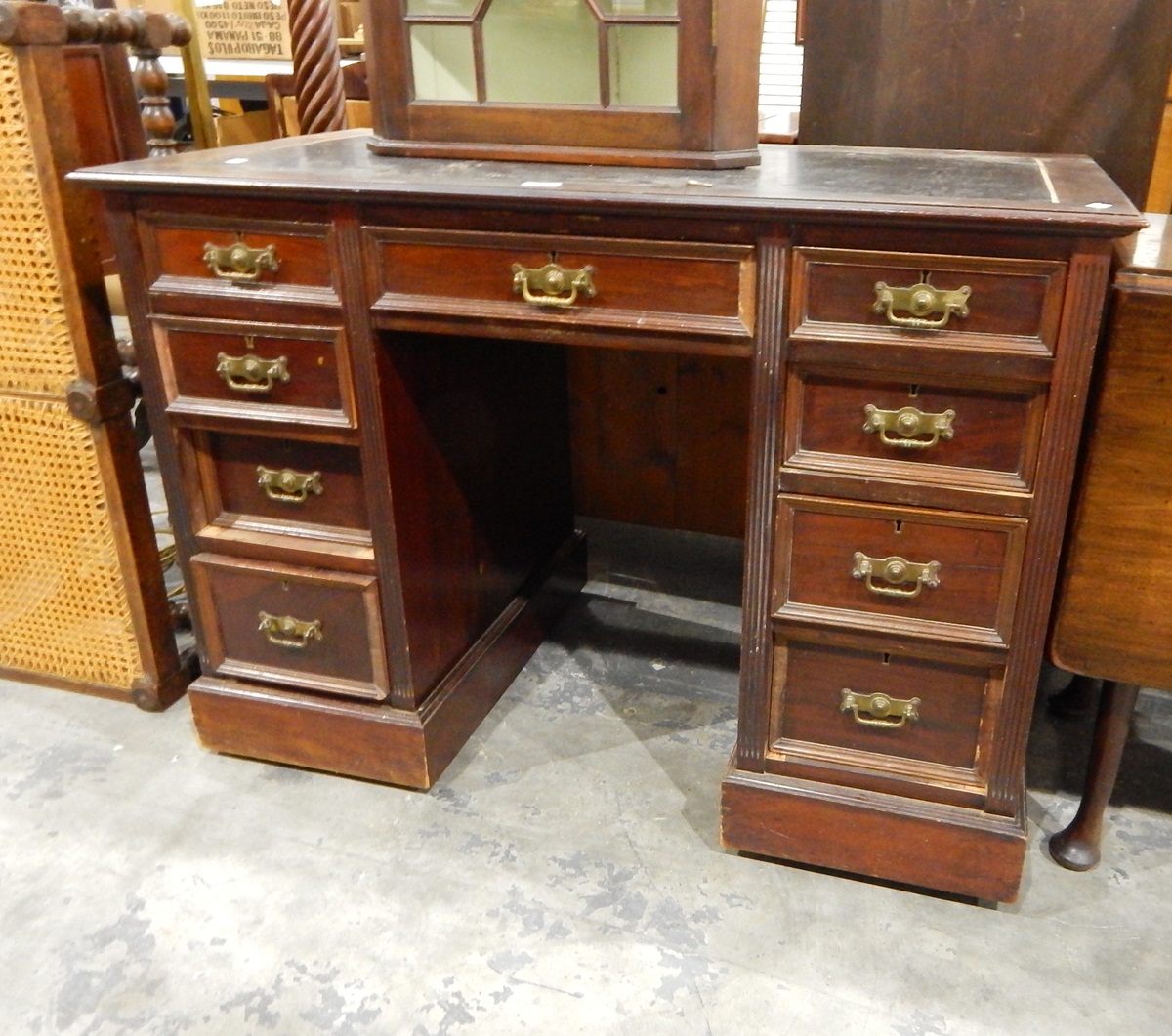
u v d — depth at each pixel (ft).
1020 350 3.65
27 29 4.54
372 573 4.86
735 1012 4.02
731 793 4.59
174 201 4.46
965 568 4.03
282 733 5.28
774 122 6.36
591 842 4.87
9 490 5.57
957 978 4.15
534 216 4.00
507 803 5.12
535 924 4.42
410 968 4.23
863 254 3.69
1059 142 5.28
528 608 6.19
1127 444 3.87
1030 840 4.85
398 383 4.64
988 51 5.22
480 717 5.68
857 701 4.36
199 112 8.32
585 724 5.71
